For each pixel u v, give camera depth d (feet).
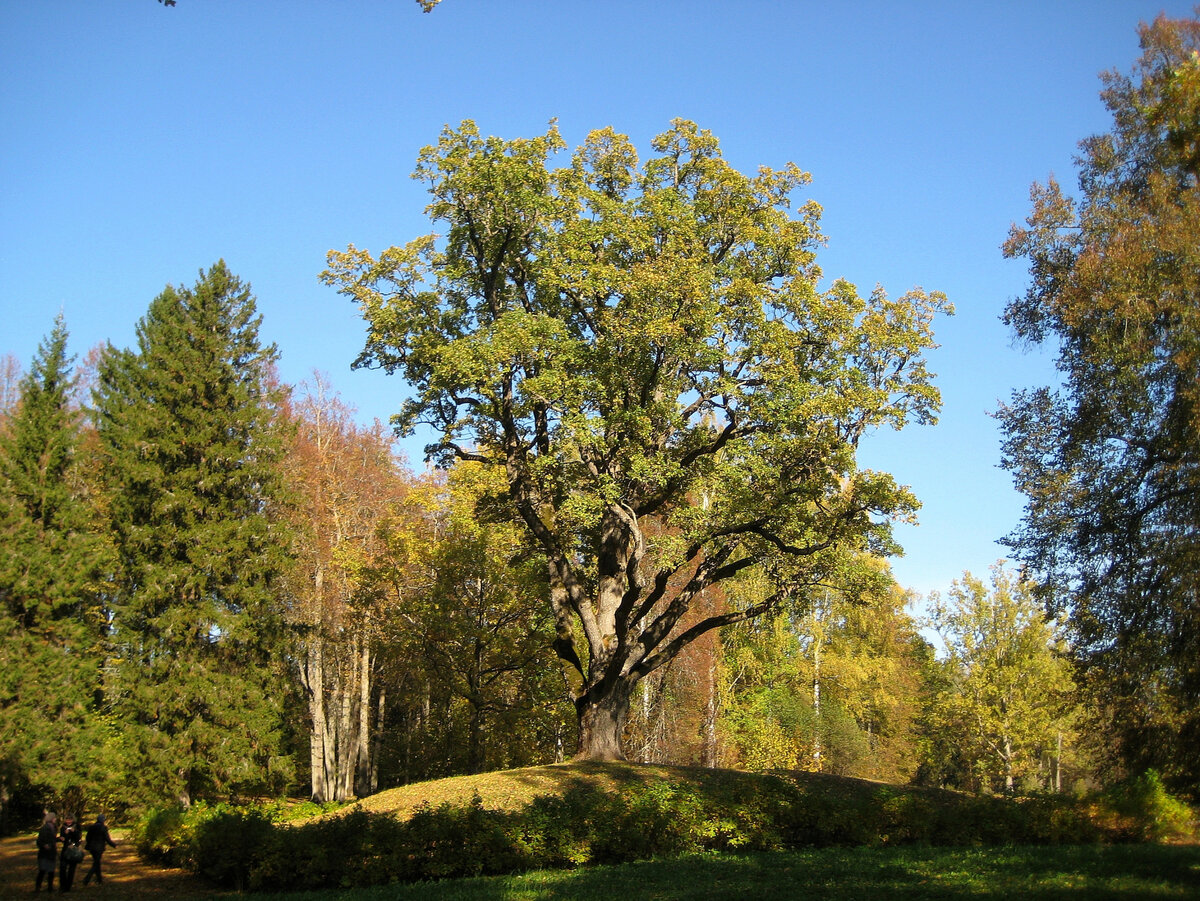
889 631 161.99
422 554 100.12
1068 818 63.31
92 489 108.47
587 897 42.16
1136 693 65.00
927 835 61.72
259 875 49.93
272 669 97.60
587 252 68.44
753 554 72.08
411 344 71.61
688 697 127.65
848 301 67.92
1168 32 62.95
